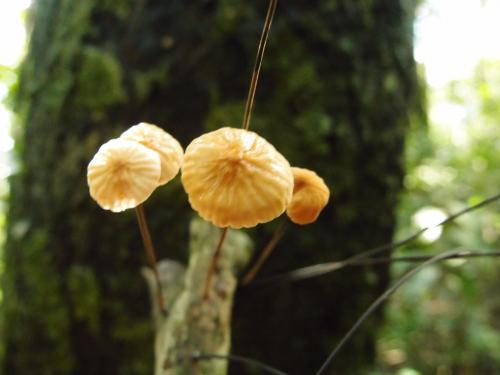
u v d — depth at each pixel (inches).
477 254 3.3
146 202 5.4
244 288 4.3
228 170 2.4
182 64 5.4
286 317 5.5
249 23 5.5
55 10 6.3
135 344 5.4
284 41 5.5
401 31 6.2
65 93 5.7
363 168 5.7
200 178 2.4
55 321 5.6
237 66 5.5
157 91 5.5
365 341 5.9
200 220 4.3
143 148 2.6
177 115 5.5
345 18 5.7
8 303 6.0
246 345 5.4
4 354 5.9
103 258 5.5
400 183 6.1
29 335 5.7
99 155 2.6
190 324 3.8
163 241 5.4
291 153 5.4
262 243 5.4
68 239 5.6
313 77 5.5
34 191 5.9
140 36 5.5
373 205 5.8
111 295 5.5
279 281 4.6
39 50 6.4
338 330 5.7
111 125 5.5
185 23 5.5
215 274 4.0
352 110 5.7
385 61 5.9
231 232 4.3
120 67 5.5
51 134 5.8
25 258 5.8
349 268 5.7
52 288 5.7
